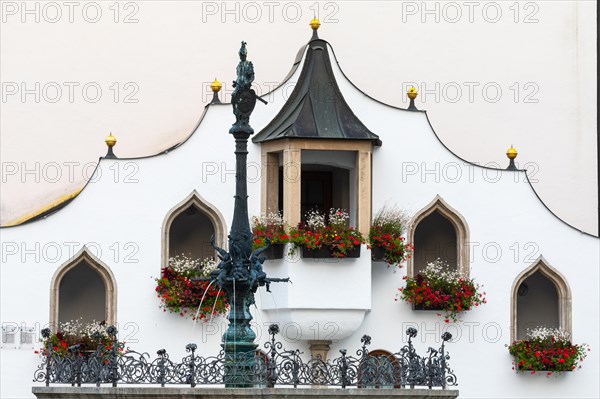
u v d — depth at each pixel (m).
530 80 57.31
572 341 51.53
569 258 51.66
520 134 57.09
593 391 51.47
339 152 50.22
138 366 40.44
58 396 40.12
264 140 50.06
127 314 49.50
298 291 49.31
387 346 50.50
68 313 50.59
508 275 51.31
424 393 40.53
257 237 49.44
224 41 56.75
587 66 57.47
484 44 57.38
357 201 49.97
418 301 50.31
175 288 49.34
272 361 40.31
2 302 49.12
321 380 41.19
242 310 40.38
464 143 56.97
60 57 56.19
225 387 39.97
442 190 51.19
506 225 51.47
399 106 57.03
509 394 51.06
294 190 49.44
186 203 50.06
